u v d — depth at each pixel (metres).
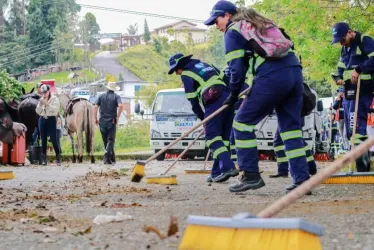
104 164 25.89
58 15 139.00
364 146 5.08
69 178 16.55
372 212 7.98
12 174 16.62
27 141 27.73
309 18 24.86
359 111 13.73
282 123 10.64
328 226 6.88
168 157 32.12
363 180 12.33
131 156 36.19
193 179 15.38
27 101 27.33
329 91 52.62
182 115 29.11
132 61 165.38
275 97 10.30
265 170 19.94
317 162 27.78
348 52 13.66
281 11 26.78
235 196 10.67
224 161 13.38
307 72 28.98
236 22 10.44
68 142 44.03
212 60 121.06
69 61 138.62
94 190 12.32
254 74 10.44
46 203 9.87
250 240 4.55
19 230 6.97
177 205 9.33
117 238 6.34
